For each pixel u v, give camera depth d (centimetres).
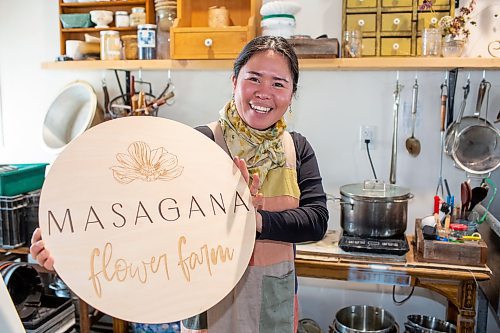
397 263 179
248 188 103
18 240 211
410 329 204
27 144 261
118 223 90
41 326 196
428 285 177
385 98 221
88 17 230
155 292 90
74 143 89
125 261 89
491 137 201
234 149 120
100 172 90
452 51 193
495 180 217
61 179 87
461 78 213
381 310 219
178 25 205
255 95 111
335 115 226
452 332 207
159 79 242
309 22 221
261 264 122
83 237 86
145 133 96
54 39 251
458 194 221
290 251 126
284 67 110
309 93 227
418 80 217
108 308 86
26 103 260
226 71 235
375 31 205
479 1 204
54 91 256
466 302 174
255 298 123
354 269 180
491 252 192
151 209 93
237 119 119
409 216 225
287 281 125
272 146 121
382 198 184
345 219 194
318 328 218
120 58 221
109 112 238
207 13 218
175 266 92
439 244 179
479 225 209
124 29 229
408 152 221
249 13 215
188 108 242
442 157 219
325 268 183
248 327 122
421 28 201
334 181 231
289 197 122
